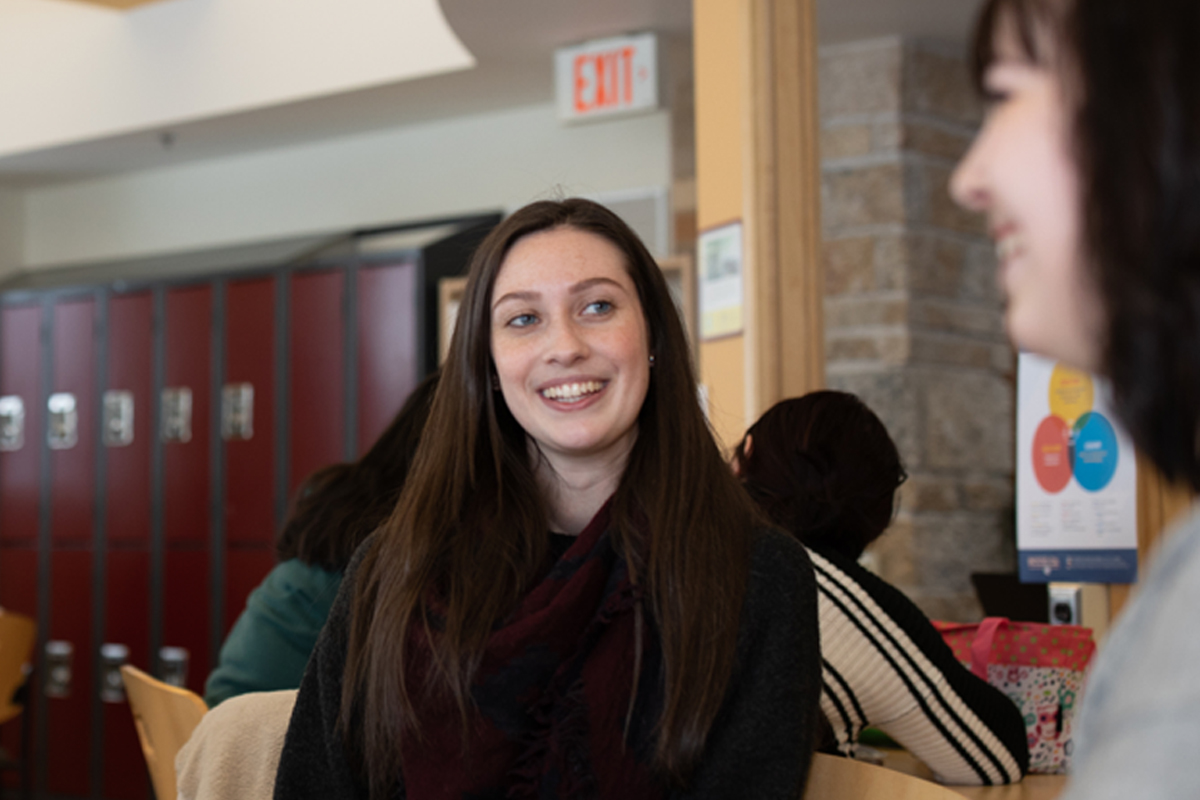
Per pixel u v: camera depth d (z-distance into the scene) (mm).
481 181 5711
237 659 2029
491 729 1156
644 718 1161
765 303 2750
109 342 5969
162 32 5785
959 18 3924
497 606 1204
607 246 1293
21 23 6230
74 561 5980
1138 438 478
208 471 5656
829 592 1513
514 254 1293
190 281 5766
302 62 5352
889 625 1511
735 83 2834
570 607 1184
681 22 4371
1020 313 505
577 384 1246
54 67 6117
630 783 1141
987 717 1543
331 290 5387
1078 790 417
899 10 3846
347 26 5242
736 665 1166
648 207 5215
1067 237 471
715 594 1173
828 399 1663
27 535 6105
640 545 1213
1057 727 1694
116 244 6840
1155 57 434
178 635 5684
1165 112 431
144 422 5848
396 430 2078
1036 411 2186
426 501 1279
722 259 2898
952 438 4086
